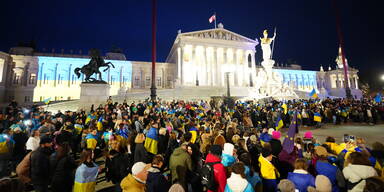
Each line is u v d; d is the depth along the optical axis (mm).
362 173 4426
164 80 75875
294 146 7148
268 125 18328
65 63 67500
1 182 2979
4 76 60562
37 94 63656
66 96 65562
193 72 68188
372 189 3398
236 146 7227
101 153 11648
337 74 85625
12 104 19781
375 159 5973
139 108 19609
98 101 27375
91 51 28188
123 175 6398
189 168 6051
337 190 4949
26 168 6184
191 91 49312
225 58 73438
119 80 71625
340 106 23484
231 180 4309
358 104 24922
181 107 23062
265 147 5762
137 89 69250
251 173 5188
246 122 15312
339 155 6648
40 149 6180
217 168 5047
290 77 87625
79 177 5391
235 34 70375
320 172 5133
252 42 71875
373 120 21422
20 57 63812
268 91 39906
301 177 4625
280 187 4086
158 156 5070
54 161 6273
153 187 4523
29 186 7742
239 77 69688
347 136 7305
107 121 13375
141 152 7512
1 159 7809
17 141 9125
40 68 65438
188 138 7520
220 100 29812
